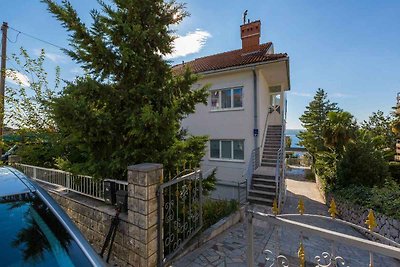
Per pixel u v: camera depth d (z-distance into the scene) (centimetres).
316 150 1775
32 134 874
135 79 493
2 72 908
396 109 1205
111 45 473
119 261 372
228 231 559
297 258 441
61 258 134
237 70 1070
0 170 241
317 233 192
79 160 668
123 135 480
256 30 1235
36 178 704
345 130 1154
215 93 1187
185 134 564
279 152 1006
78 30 437
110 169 459
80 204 458
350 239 173
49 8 420
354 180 855
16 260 126
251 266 243
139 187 337
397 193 629
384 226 547
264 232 571
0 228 147
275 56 1005
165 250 389
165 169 463
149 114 405
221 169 1146
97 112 450
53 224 162
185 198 436
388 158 1304
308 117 2933
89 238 436
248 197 923
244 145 1094
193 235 443
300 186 1438
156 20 488
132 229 348
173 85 505
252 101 1067
